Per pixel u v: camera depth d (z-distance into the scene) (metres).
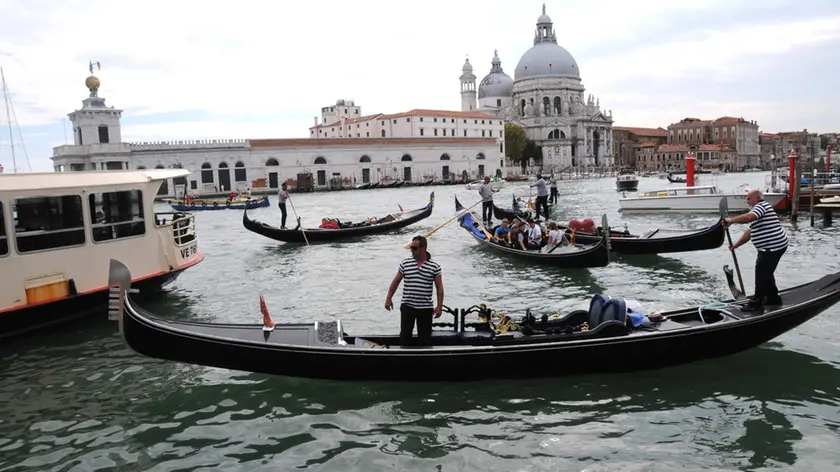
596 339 8.05
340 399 7.87
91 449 6.86
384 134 112.62
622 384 8.12
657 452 6.48
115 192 11.63
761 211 8.55
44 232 10.57
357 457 6.54
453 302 12.66
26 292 10.37
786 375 8.31
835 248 17.98
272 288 14.60
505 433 6.95
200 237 26.41
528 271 15.88
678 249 16.48
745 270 15.44
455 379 8.05
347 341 8.45
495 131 119.06
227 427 7.29
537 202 25.45
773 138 165.25
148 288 12.59
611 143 143.38
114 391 8.38
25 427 7.40
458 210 28.25
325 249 21.20
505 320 8.64
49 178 10.72
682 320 8.98
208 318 11.87
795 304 8.66
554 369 8.12
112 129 74.12
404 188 86.50
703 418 7.20
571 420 7.21
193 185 78.12
